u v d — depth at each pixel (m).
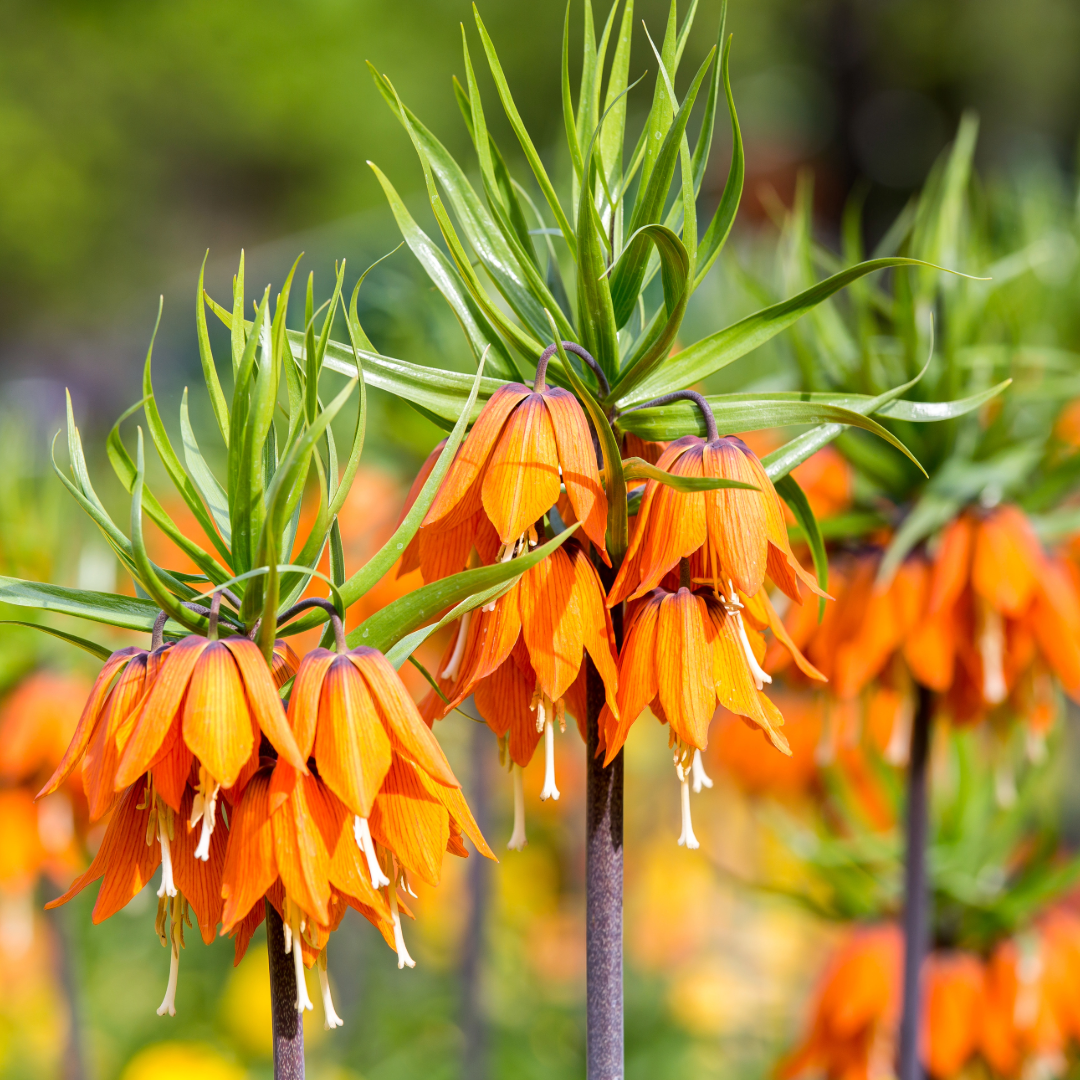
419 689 2.52
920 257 1.94
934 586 1.94
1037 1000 1.99
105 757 1.55
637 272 1.60
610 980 1.61
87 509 1.58
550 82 15.47
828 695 1.99
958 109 17.77
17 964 3.16
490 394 1.60
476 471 1.58
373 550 2.63
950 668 1.94
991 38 16.98
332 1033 3.46
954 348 1.90
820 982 2.13
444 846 1.58
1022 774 2.33
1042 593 1.94
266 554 1.54
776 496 1.60
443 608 1.57
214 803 1.56
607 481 1.59
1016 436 2.09
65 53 15.44
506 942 3.68
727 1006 3.42
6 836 2.25
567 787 3.72
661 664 1.60
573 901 3.94
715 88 1.61
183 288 15.15
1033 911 2.10
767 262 2.60
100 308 15.52
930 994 2.02
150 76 15.64
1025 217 2.63
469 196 1.62
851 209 1.91
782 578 1.64
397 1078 3.29
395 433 2.63
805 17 18.05
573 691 1.66
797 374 1.92
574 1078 3.29
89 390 13.55
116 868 1.58
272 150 15.92
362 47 15.70
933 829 2.14
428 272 1.62
